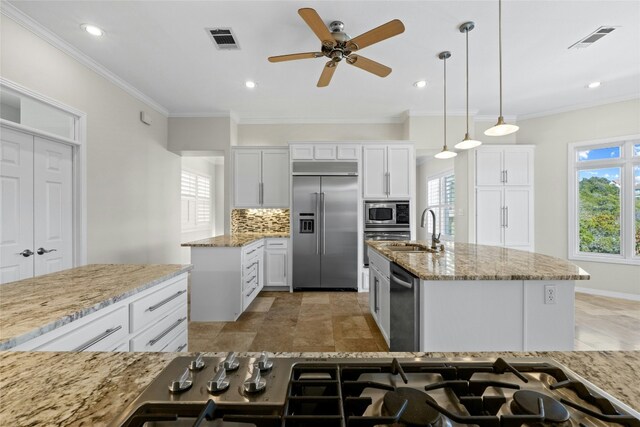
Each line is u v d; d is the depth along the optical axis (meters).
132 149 3.81
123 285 1.39
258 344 2.61
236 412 0.48
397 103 4.28
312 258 4.39
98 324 1.16
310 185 4.41
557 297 1.58
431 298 1.59
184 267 1.83
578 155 4.33
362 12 2.35
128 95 3.72
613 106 4.03
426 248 2.75
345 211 4.39
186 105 4.38
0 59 2.23
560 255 4.39
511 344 1.58
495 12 2.35
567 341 1.58
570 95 3.97
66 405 0.49
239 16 2.39
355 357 0.66
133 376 0.59
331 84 3.65
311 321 3.15
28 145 2.54
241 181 4.66
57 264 2.79
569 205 4.33
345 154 4.45
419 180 7.68
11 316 1.00
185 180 6.14
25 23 2.38
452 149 4.54
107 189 3.35
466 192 4.50
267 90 3.83
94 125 3.15
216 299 3.16
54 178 2.76
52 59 2.64
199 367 0.60
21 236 2.48
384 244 3.09
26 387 0.54
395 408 0.48
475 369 0.60
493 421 0.45
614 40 2.73
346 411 0.52
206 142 4.66
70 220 2.93
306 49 2.87
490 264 1.86
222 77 3.46
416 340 1.65
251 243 3.61
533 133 4.62
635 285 3.86
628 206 3.96
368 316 3.30
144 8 2.29
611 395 0.53
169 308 1.67
